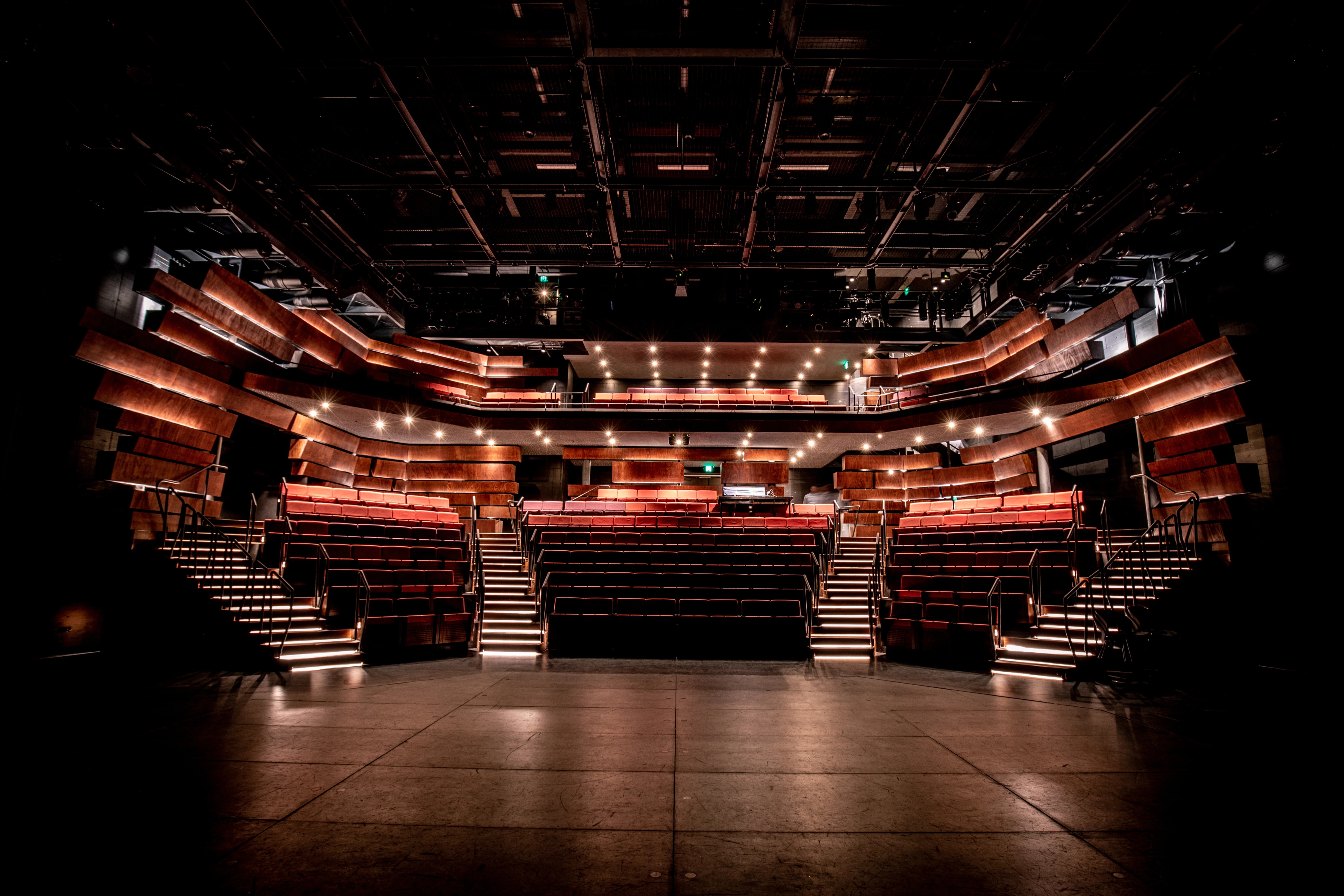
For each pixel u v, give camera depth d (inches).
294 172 470.6
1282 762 186.5
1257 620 374.6
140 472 430.9
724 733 214.2
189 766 172.7
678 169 498.0
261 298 542.6
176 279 460.8
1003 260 598.9
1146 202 454.3
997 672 344.8
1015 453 673.0
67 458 385.7
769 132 414.9
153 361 445.4
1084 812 147.6
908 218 634.2
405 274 735.7
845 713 246.4
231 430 513.3
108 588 352.2
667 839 131.5
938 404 669.3
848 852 126.3
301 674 318.0
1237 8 321.1
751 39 363.3
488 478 751.7
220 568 395.2
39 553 346.3
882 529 494.6
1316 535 368.2
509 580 486.3
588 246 592.4
